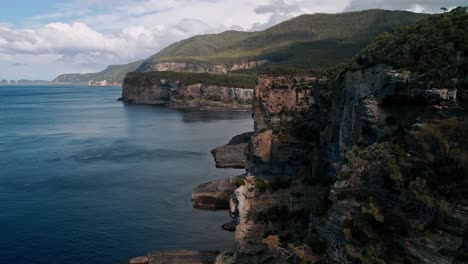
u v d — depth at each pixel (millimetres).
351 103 49688
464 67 35719
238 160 113750
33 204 80938
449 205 30906
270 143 81438
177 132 172750
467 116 33844
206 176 102062
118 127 188500
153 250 62125
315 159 68812
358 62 51594
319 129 77500
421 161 34469
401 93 39844
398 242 33469
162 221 72750
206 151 132375
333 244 37781
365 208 35250
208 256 58031
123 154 127250
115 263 58594
